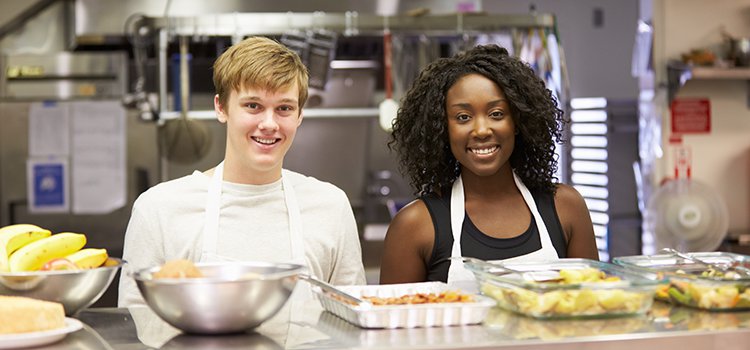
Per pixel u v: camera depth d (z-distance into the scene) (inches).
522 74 80.4
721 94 165.3
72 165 194.1
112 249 193.6
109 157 194.1
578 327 58.7
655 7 164.1
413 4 187.3
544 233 82.4
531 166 84.7
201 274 58.7
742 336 57.6
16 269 63.5
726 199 166.1
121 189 194.9
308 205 84.7
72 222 195.5
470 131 79.0
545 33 156.2
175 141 184.5
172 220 82.5
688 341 56.7
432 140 82.0
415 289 67.6
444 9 188.7
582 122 197.3
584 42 201.5
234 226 81.8
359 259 88.1
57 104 191.8
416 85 84.7
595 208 195.6
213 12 184.5
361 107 191.8
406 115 85.1
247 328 58.4
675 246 153.8
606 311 61.2
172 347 55.0
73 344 55.7
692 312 63.8
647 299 61.7
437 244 81.6
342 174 197.6
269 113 75.9
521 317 62.3
